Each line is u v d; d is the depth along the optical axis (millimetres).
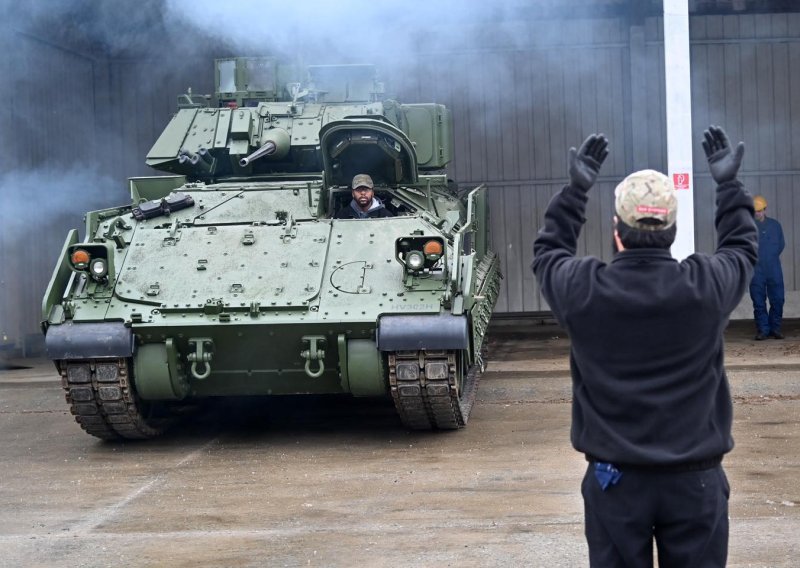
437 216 10773
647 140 20375
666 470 3410
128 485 7883
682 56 10328
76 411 9242
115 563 5770
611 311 3488
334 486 7633
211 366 9359
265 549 5973
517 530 6215
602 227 20719
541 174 20734
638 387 3455
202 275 9359
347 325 8867
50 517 6914
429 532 6238
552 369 13539
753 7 20219
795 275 20516
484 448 8891
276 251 9570
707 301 3457
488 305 12320
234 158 11938
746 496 6906
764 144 20469
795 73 20375
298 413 11375
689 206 10367
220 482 7910
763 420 9805
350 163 10812
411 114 12938
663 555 3547
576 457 8352
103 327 8969
